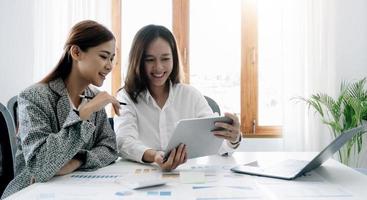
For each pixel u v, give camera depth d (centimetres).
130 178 100
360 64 304
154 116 157
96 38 123
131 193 84
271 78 313
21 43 307
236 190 87
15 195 83
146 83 157
